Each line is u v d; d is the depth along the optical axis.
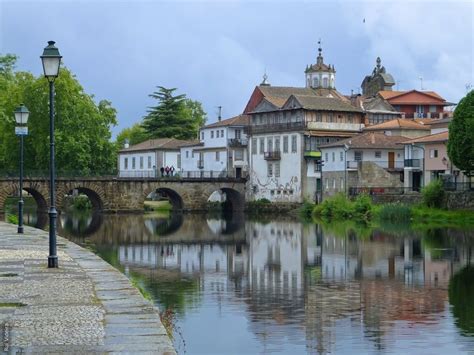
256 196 142.50
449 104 170.62
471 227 88.44
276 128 138.75
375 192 115.88
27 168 128.75
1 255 36.75
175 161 163.88
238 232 89.88
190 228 96.88
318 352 28.28
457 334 31.25
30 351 17.11
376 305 37.81
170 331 25.06
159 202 159.00
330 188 126.94
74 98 128.62
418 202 106.38
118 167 175.00
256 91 155.38
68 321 20.12
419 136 134.38
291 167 135.50
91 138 130.00
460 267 52.88
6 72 121.56
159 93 187.25
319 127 135.00
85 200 146.38
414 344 29.56
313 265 55.41
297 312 35.88
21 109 50.16
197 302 38.69
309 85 171.88
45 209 125.12
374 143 122.44
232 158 148.12
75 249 41.16
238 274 50.34
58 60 33.00
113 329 19.17
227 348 28.53
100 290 25.38
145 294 32.75
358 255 61.62
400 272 50.59
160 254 63.78
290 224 103.00
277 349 28.84
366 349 28.81
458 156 96.44
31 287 26.05
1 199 120.38
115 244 73.25
